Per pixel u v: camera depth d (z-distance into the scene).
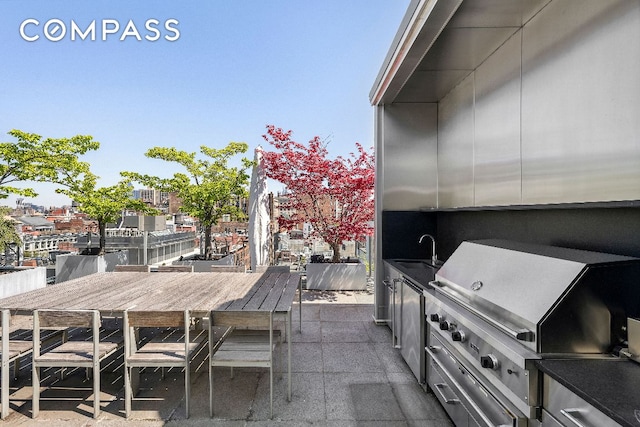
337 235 6.68
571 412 1.25
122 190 7.81
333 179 6.43
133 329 2.74
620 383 1.22
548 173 2.44
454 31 2.83
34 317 2.54
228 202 8.26
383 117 4.88
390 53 3.54
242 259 8.50
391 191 4.88
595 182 1.99
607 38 1.89
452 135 4.32
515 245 2.44
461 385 2.14
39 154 6.46
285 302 2.96
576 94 2.14
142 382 3.12
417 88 4.27
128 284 3.73
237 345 2.89
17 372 3.16
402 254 4.86
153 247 8.38
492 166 3.29
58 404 2.75
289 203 6.82
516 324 1.68
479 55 3.30
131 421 2.52
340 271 6.61
